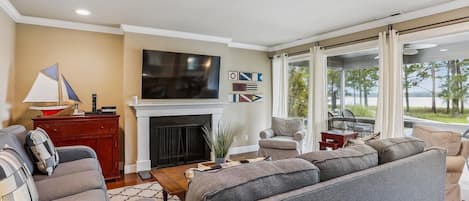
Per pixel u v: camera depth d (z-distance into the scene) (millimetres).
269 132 4594
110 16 3500
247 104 5430
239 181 940
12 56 3355
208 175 1000
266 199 937
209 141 4504
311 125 4688
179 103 4281
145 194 3062
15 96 3477
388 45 3617
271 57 5676
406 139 1777
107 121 3514
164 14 3430
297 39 4898
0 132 2125
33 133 2279
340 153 1372
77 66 3861
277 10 3279
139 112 3992
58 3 3000
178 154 4402
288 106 5469
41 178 2119
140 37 4059
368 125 4805
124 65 3969
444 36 3182
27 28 3545
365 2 3012
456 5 2980
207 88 4613
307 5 3109
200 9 3236
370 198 1282
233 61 5246
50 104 3697
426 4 3086
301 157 1329
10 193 1254
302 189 1039
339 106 5102
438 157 1805
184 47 4426
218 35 4602
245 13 3404
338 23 3854
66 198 1707
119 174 3658
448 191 2480
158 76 4141
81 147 2770
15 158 1534
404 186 1505
